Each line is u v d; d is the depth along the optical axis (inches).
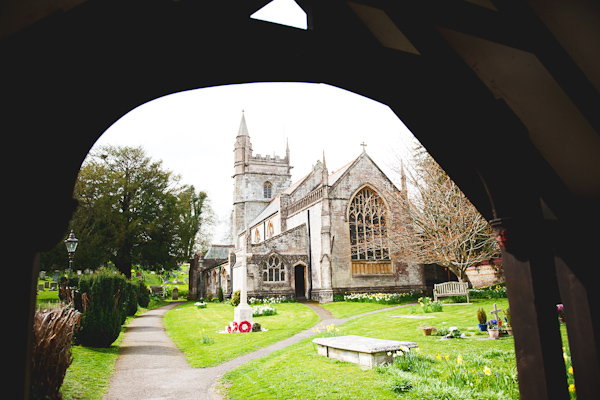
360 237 1280.8
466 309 719.7
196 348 527.2
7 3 113.4
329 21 166.2
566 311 187.5
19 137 108.7
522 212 167.8
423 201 910.4
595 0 145.2
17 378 100.0
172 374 379.2
